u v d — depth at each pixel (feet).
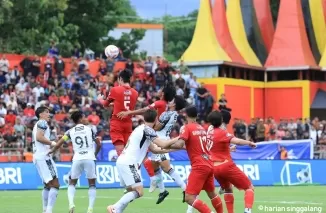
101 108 190.70
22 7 255.29
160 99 100.63
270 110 257.14
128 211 100.89
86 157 91.81
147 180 149.28
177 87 206.80
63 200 120.16
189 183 79.46
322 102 256.11
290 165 161.27
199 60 245.24
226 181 85.35
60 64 207.10
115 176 149.38
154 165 102.73
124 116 97.19
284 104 254.47
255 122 201.98
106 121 186.91
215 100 236.02
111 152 169.07
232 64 244.63
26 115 179.52
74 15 325.42
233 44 257.34
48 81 198.49
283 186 156.46
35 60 206.39
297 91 252.62
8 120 179.52
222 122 88.43
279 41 260.01
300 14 260.83
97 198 123.85
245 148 180.96
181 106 99.86
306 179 162.09
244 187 83.87
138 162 80.23
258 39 270.67
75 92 197.16
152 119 80.64
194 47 248.93
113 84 201.26
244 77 254.47
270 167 159.43
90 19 329.52
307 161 162.91
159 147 81.46
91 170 92.27
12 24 256.52
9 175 144.46
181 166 151.02
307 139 193.06
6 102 183.32
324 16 271.28
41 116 91.66
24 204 112.37
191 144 79.66
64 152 173.17
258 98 256.32
